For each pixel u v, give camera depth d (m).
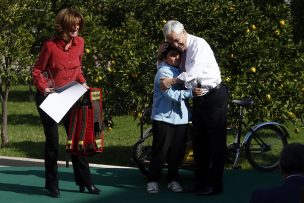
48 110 12.84
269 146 17.25
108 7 22.31
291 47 17.89
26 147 22.22
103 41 18.17
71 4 23.27
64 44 13.16
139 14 19.56
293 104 17.64
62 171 16.30
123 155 20.83
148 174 14.32
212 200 13.51
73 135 13.30
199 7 17.84
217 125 13.47
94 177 15.57
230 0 18.02
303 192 7.37
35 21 22.16
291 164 7.84
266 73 17.42
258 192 7.92
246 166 18.17
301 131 25.80
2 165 18.64
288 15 18.66
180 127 13.88
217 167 13.72
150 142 17.75
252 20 17.95
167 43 13.63
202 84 13.30
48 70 13.21
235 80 17.25
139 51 17.94
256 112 17.47
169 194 13.97
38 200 13.35
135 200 13.45
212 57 13.40
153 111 13.83
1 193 13.88
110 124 18.27
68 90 13.11
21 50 20.91
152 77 17.69
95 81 18.09
